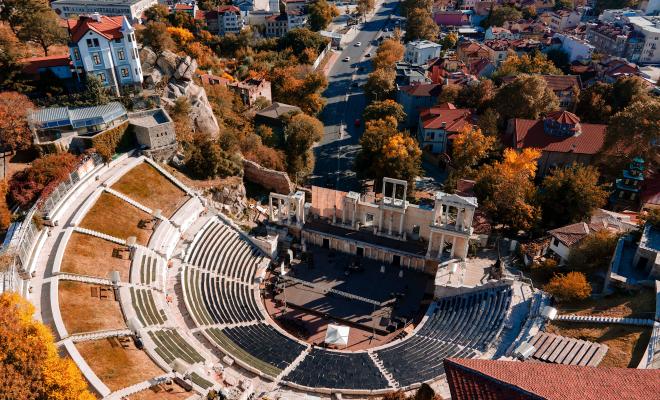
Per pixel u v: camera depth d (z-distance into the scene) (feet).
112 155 236.43
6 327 112.78
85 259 174.09
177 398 129.18
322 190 249.75
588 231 220.43
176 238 215.31
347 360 170.91
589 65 535.19
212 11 615.57
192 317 175.22
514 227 247.91
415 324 198.18
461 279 209.77
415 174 297.53
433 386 152.76
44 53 314.35
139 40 330.75
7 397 105.29
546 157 323.37
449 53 613.11
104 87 264.72
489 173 272.92
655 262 175.01
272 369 160.25
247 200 275.39
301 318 200.64
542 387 104.68
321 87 457.68
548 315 170.09
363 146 311.27
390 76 453.99
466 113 371.35
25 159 213.05
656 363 141.38
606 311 168.35
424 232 237.04
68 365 115.55
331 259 238.89
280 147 336.70
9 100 219.00
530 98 356.59
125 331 148.15
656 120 284.41
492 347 167.12
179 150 261.65
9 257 148.66
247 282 215.72
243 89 397.19
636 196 283.59
